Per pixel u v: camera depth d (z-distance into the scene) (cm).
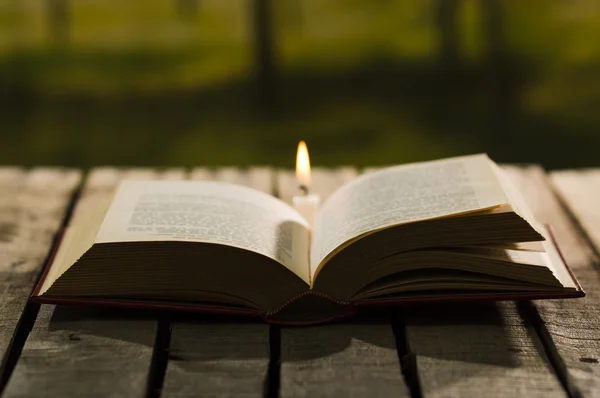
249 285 61
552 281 60
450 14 219
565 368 58
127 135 194
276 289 61
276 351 61
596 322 62
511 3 256
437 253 60
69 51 256
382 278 62
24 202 79
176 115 206
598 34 237
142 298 61
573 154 175
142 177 86
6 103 216
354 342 60
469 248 61
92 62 246
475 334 61
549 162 171
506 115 197
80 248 62
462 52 234
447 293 61
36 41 263
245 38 261
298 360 58
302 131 194
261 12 209
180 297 61
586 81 212
